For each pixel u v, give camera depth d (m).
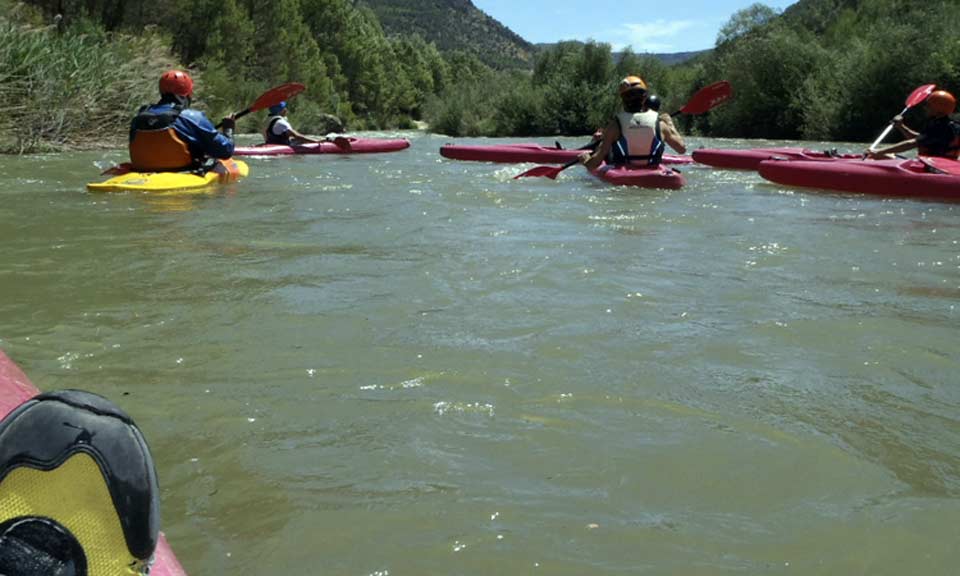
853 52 23.28
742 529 1.71
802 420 2.28
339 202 6.58
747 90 24.84
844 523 1.73
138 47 17.20
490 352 2.80
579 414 2.30
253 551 1.60
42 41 13.05
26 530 0.82
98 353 2.75
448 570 1.54
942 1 22.94
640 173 7.96
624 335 3.00
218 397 2.38
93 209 6.02
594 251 4.54
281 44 31.11
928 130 8.64
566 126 29.94
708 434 2.18
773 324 3.16
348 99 45.47
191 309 3.29
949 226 5.68
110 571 0.85
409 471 1.95
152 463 0.90
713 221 5.76
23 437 0.84
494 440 2.12
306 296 3.50
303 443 2.09
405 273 3.94
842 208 6.61
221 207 6.21
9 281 3.71
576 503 1.81
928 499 1.84
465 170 9.73
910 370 2.68
